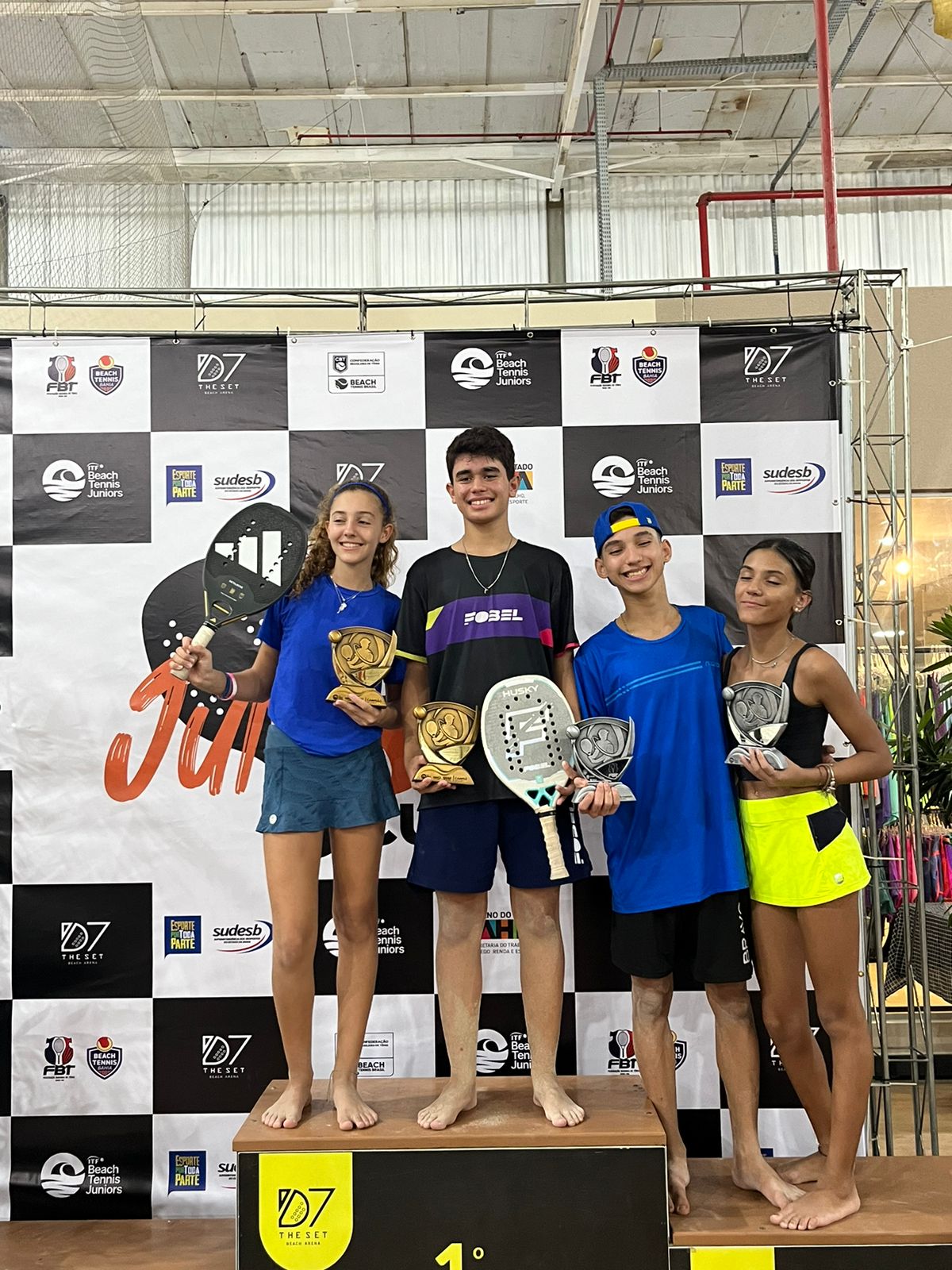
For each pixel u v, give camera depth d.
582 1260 2.04
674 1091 2.26
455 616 2.34
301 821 2.23
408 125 6.25
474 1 4.96
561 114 6.06
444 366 2.84
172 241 3.95
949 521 4.38
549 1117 2.14
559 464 2.83
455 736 2.22
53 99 3.45
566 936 2.72
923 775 3.69
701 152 6.43
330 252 6.66
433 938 2.73
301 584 2.39
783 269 6.64
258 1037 2.71
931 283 6.64
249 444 2.82
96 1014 2.71
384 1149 2.08
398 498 2.82
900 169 6.73
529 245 6.65
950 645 3.87
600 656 2.33
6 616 2.79
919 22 5.38
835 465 2.82
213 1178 2.68
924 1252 2.04
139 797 2.75
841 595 2.80
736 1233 2.06
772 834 2.18
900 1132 3.49
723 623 2.43
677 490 2.82
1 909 2.73
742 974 2.17
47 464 2.82
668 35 5.50
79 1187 2.68
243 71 5.71
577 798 2.12
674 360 2.84
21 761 2.76
